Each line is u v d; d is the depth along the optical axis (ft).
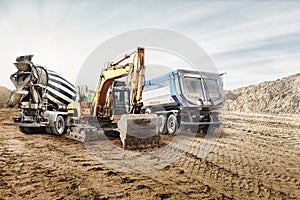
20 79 36.55
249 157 22.35
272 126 48.85
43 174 17.02
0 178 16.11
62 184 15.08
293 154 23.80
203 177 16.61
